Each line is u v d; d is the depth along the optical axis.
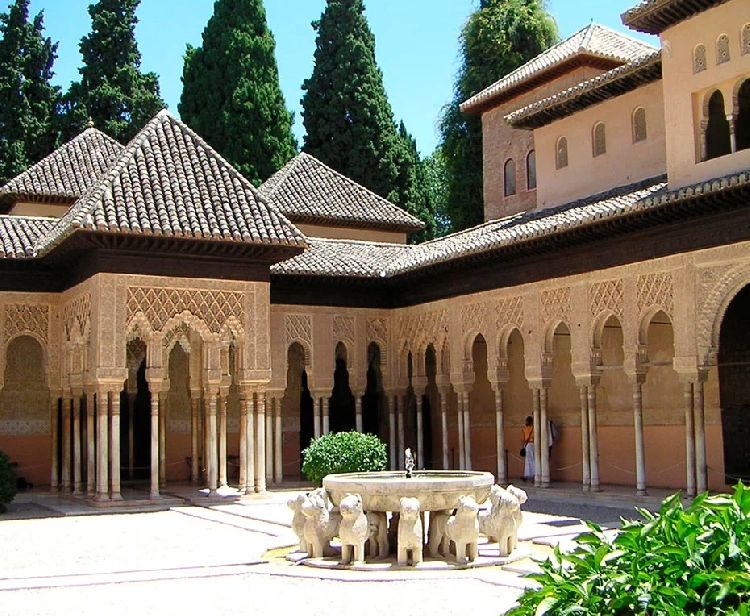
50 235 16.78
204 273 16.22
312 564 8.95
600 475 18.12
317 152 32.69
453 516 8.98
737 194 12.38
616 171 17.89
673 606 3.43
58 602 7.50
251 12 32.44
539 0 33.50
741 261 12.85
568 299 15.98
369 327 20.47
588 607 3.62
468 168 33.12
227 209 16.52
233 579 8.49
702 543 3.74
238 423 21.27
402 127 34.56
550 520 12.23
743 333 15.73
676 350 13.82
